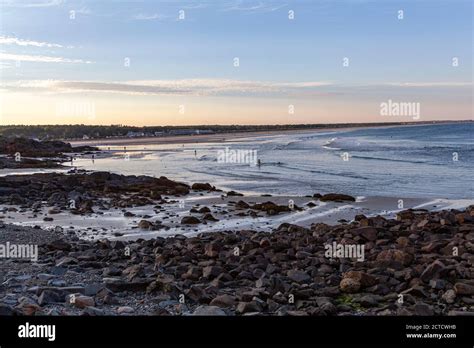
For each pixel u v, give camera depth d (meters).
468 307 10.70
